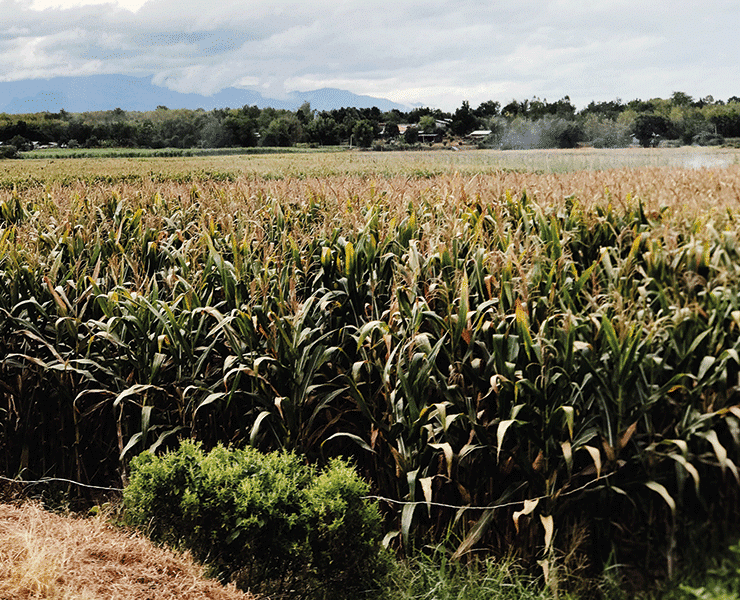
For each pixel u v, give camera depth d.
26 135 133.75
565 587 3.33
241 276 5.12
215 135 125.75
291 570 3.31
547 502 3.47
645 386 3.57
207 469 3.42
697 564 3.22
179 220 8.83
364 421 4.31
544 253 5.04
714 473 3.41
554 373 3.68
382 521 3.77
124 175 30.20
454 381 3.93
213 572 3.33
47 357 5.00
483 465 3.76
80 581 2.91
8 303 5.24
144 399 4.45
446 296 4.13
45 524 3.50
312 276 5.68
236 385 4.09
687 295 3.92
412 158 45.25
